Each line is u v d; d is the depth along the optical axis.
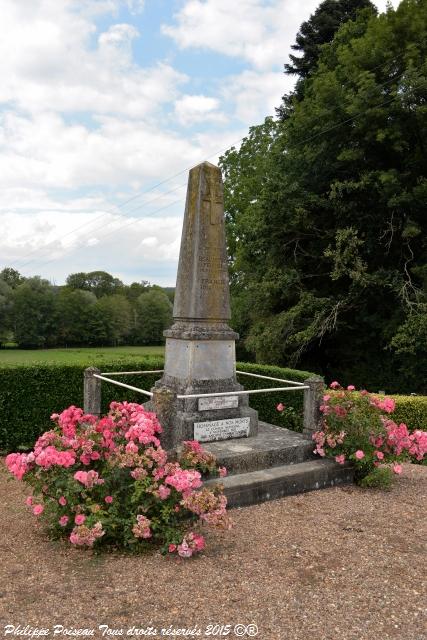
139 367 10.73
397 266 18.64
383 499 6.22
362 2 26.94
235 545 4.84
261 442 6.86
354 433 6.67
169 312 64.19
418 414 10.63
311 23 27.95
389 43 18.03
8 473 7.61
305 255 19.89
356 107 16.94
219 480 5.95
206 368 7.16
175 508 4.68
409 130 17.47
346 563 4.50
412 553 4.73
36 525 5.43
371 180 17.14
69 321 60.12
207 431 6.82
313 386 7.00
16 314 57.78
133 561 4.48
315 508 5.84
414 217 17.72
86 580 4.14
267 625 3.54
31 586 4.04
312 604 3.82
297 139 20.05
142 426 4.91
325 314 18.94
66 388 9.74
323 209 19.08
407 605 3.83
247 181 24.80
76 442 5.00
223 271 7.45
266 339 19.08
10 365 9.43
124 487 4.78
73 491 4.64
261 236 19.62
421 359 17.23
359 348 20.36
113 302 62.56
